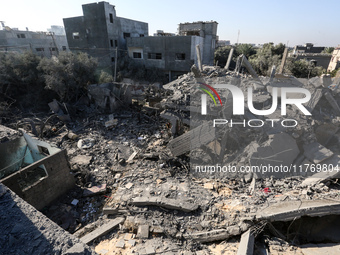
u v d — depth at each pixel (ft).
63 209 26.40
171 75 77.20
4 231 10.66
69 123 47.67
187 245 19.54
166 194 24.71
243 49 109.81
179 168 30.19
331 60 97.50
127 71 78.74
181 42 70.59
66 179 29.01
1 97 55.11
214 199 23.79
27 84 56.80
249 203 21.86
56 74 53.16
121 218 22.97
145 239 20.34
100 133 43.24
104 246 20.02
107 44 78.13
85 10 76.23
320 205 19.11
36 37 108.58
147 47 76.43
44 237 10.45
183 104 33.45
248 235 18.34
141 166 31.37
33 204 25.52
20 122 44.80
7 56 56.03
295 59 99.04
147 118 47.96
